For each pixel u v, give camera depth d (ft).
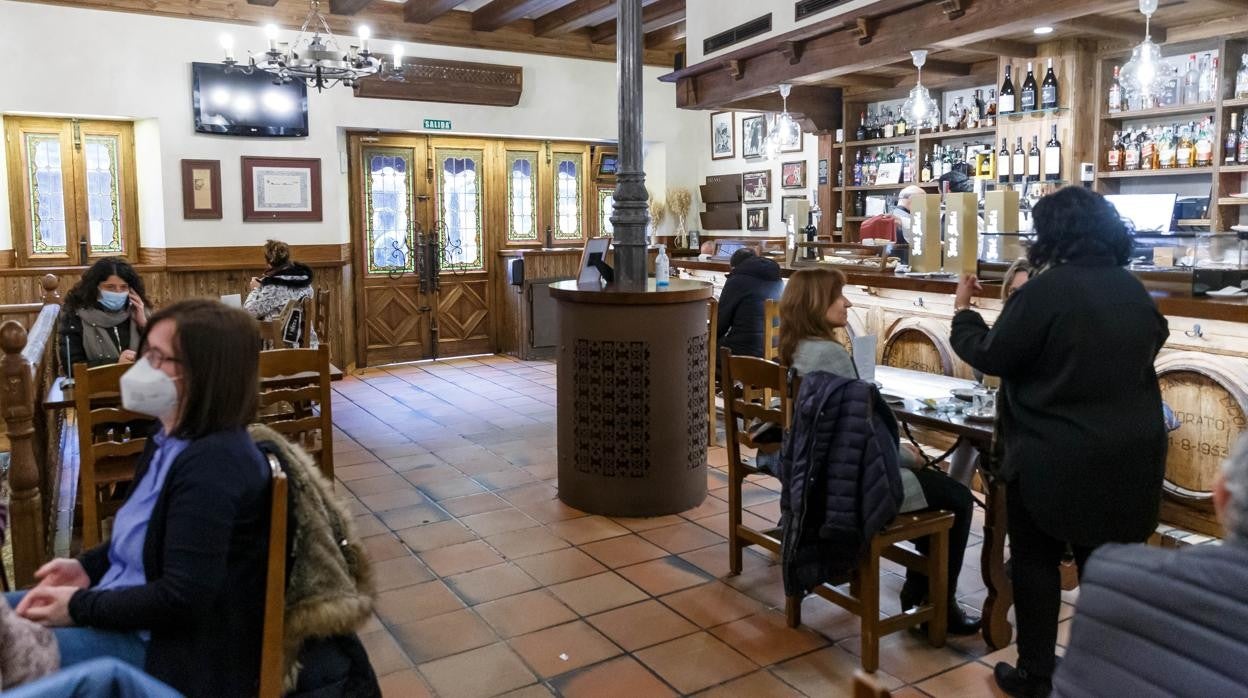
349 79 19.86
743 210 31.89
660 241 33.17
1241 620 3.44
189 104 24.00
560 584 11.43
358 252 27.76
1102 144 20.11
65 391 11.67
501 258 30.32
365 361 28.22
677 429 13.85
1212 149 18.28
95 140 24.04
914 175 24.66
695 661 9.44
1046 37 19.77
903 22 16.78
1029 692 8.22
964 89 24.25
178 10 23.56
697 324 13.96
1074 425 7.49
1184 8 16.72
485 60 28.09
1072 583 10.92
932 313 15.57
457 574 11.79
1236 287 11.52
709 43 22.26
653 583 11.43
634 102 14.51
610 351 13.57
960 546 9.84
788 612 10.16
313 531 5.82
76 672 4.07
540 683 9.04
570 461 14.34
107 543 6.31
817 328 9.83
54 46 22.27
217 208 24.58
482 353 30.55
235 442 5.60
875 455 8.64
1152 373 7.75
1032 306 7.58
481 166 29.63
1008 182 21.38
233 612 5.55
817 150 28.27
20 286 22.61
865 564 9.03
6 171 22.85
